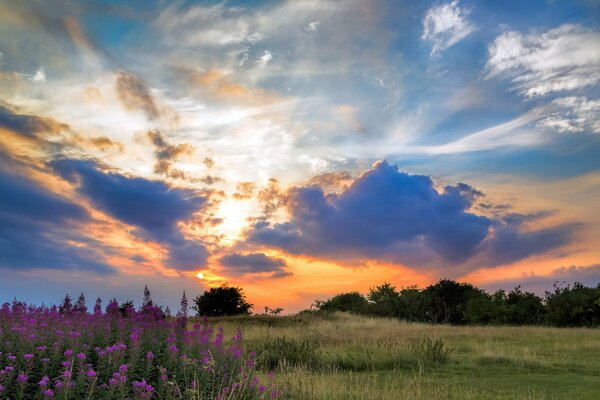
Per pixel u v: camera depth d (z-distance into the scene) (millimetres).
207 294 43938
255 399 8062
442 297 46875
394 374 14258
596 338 23234
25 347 7102
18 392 6090
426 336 22750
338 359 16125
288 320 33250
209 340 9367
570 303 37875
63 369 6781
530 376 13922
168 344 8375
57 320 8539
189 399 7195
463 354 18250
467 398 10758
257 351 16016
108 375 6980
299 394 10242
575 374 14297
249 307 44406
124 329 8703
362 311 49656
